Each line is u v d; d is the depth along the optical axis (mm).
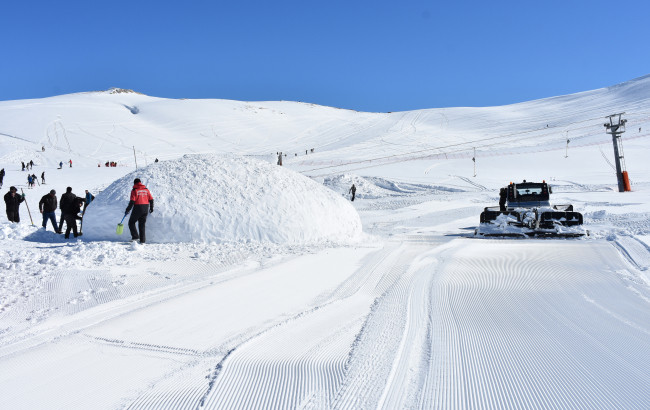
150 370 3783
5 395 3326
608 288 6801
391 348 4250
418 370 3766
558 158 59969
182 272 7359
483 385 3484
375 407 3145
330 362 3938
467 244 11586
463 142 85750
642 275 7699
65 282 6621
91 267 7559
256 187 11625
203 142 90375
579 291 6609
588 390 3389
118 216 10922
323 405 3184
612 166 53688
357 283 7020
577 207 23547
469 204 28906
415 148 79562
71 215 11758
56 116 101625
